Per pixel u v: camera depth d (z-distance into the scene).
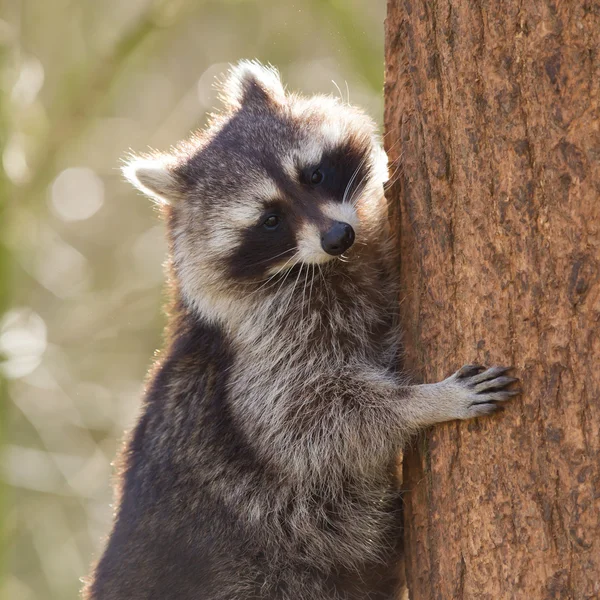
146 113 24.69
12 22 19.31
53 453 18.23
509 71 6.26
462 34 6.56
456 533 6.67
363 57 17.36
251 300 8.92
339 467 8.35
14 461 17.98
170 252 9.62
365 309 8.66
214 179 9.18
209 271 9.09
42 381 18.06
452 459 6.80
